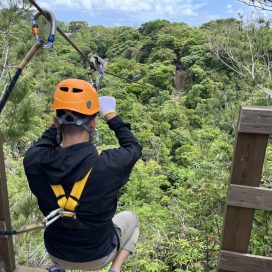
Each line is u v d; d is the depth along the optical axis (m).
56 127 1.71
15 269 2.64
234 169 2.10
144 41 54.47
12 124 4.16
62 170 1.53
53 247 1.72
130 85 37.81
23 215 3.71
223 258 2.22
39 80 5.36
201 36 44.69
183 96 36.75
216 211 4.83
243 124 2.00
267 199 2.07
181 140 25.00
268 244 2.98
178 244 4.82
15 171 6.05
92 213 1.57
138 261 4.44
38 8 1.71
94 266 1.76
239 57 11.64
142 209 8.99
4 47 5.16
